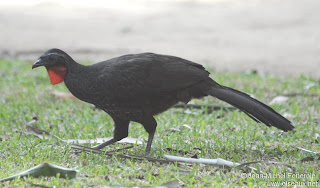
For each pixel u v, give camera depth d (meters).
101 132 10.65
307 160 8.63
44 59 8.79
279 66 18.52
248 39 23.31
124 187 7.21
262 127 10.86
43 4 32.94
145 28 26.17
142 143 9.70
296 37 23.48
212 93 8.79
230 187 7.40
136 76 8.61
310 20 26.61
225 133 10.52
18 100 13.53
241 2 31.97
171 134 10.43
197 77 8.76
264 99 13.45
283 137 10.13
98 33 25.16
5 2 33.41
